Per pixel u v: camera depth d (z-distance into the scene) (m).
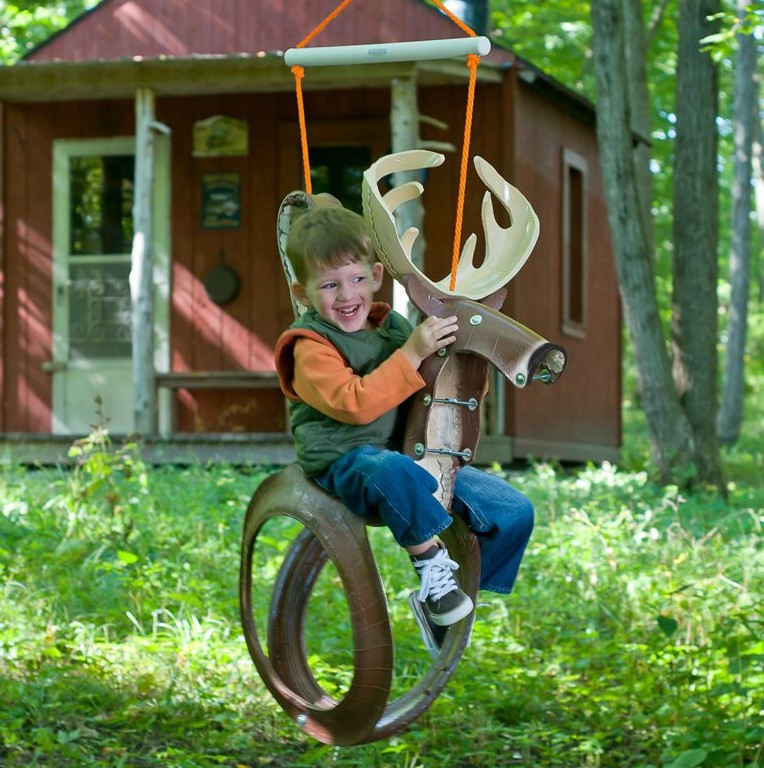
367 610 3.81
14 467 11.59
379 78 12.47
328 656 6.62
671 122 26.48
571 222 15.93
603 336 16.69
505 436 13.28
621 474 13.12
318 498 3.88
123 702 5.94
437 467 3.83
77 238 14.38
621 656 6.71
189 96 14.24
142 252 12.55
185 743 5.63
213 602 7.40
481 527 3.98
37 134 14.43
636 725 5.88
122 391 14.24
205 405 14.03
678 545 8.99
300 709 4.25
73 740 5.44
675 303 13.55
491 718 6.00
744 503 12.73
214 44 13.98
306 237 3.79
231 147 14.15
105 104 14.30
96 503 9.40
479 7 15.59
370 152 14.02
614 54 12.52
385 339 3.95
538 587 8.09
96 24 14.23
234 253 14.12
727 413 25.61
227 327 14.10
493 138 13.75
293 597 4.46
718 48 11.79
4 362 14.41
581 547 8.81
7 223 14.45
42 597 7.41
